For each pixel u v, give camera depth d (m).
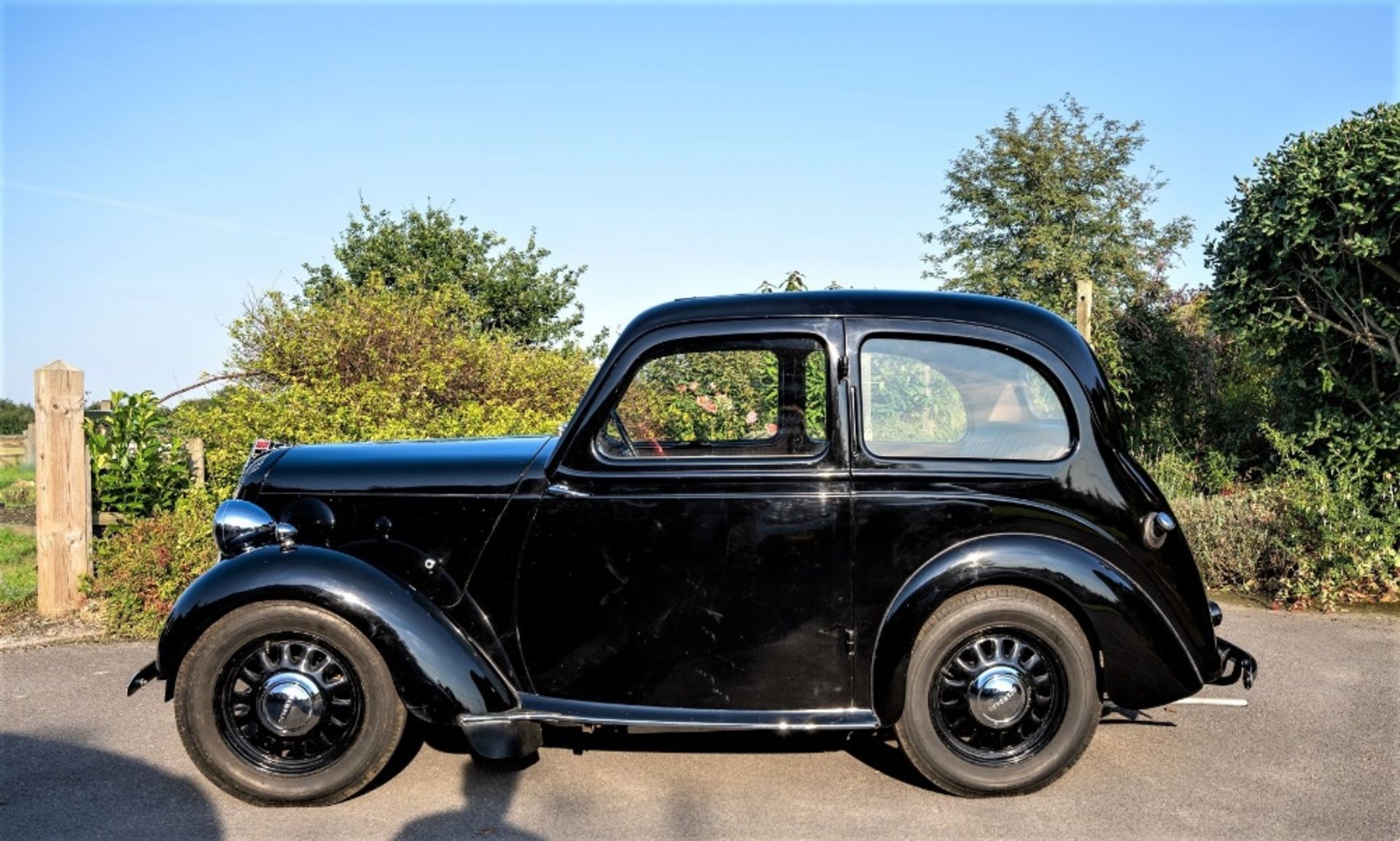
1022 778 3.87
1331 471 7.76
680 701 3.96
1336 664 5.61
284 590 3.79
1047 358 3.95
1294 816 3.74
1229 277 8.00
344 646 3.83
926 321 3.96
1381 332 7.46
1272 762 4.25
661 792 4.00
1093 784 4.05
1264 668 5.54
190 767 4.23
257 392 8.22
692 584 3.92
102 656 5.81
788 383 3.97
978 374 3.96
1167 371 10.75
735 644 3.91
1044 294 14.84
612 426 4.03
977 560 3.75
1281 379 8.45
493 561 4.07
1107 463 3.90
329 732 3.97
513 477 4.07
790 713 3.90
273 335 8.73
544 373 9.59
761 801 3.92
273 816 3.79
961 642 3.84
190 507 6.58
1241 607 6.90
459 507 4.11
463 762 4.31
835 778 4.14
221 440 7.62
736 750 4.44
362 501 4.21
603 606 3.97
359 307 9.00
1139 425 10.34
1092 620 3.75
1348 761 4.26
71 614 6.57
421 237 15.49
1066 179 15.70
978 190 15.98
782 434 3.97
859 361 3.93
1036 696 3.90
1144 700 3.89
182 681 3.82
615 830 3.67
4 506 10.27
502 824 3.73
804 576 3.87
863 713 3.89
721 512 3.90
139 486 6.93
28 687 5.26
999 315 4.01
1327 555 6.80
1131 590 3.77
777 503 3.88
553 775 4.18
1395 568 7.12
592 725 3.92
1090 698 3.84
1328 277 7.49
